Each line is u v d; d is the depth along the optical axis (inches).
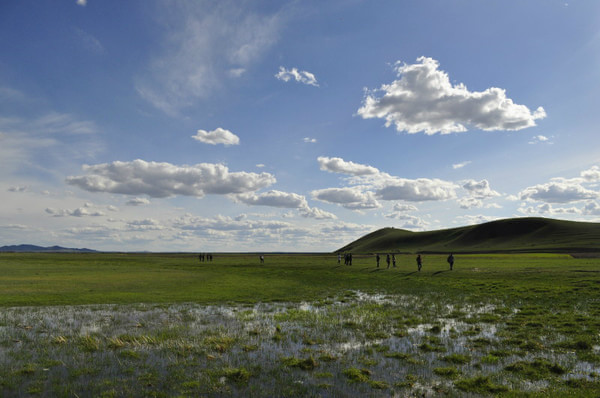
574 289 1295.5
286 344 644.7
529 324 780.0
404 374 486.3
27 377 471.5
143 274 2154.3
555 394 410.3
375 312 970.7
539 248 6924.2
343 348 619.2
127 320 851.4
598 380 454.9
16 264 3090.6
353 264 3171.8
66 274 2068.2
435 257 4549.7
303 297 1275.8
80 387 437.1
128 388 435.5
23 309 992.9
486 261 3053.6
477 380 448.5
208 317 893.8
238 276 2118.6
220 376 477.1
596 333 690.8
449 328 770.2
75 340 663.1
